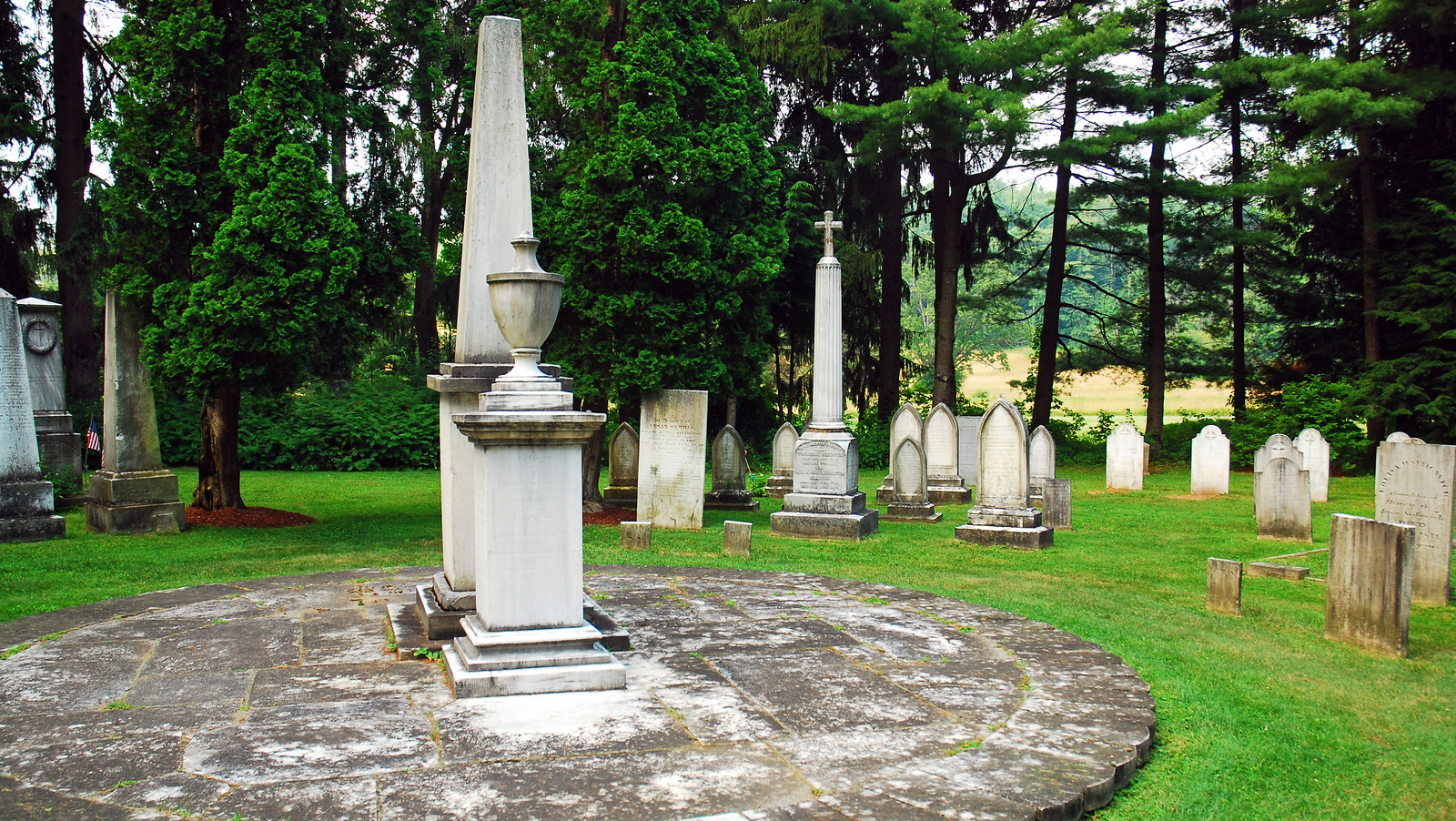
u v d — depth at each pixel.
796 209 26.45
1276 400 28.50
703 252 15.11
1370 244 25.91
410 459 25.33
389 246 14.22
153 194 12.76
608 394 15.35
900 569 11.23
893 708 5.54
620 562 11.28
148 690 5.68
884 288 29.73
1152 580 10.95
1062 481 15.16
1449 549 9.81
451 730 5.01
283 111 12.70
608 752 4.74
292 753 4.67
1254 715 6.02
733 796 4.23
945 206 27.47
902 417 20.31
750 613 8.03
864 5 25.94
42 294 25.89
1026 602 9.41
